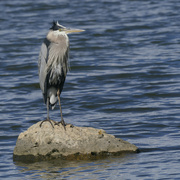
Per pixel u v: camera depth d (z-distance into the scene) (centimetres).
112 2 4138
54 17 3522
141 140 1263
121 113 1557
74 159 1125
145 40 2738
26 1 4256
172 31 2920
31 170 1062
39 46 2712
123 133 1336
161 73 2044
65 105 1677
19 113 1599
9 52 2591
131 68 2150
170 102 1650
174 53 2391
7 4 4112
